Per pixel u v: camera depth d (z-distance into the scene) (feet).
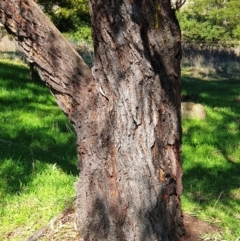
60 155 20.22
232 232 13.80
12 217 14.61
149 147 11.40
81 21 37.78
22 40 11.52
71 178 17.49
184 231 12.60
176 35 11.37
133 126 11.34
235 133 27.12
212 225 13.93
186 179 18.94
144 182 11.48
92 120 11.73
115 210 11.73
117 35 10.97
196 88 49.83
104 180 11.76
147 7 10.92
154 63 11.16
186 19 79.00
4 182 16.81
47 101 29.32
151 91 11.27
